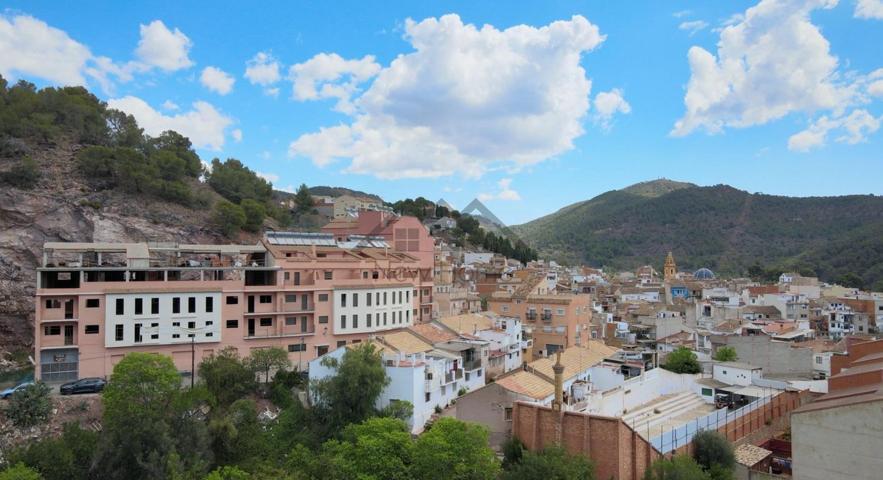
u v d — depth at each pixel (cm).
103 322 7700
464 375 7706
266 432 6450
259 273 9212
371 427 5356
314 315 9125
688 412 7262
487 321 9844
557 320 9931
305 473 5122
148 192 14100
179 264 9094
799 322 11938
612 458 4759
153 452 5328
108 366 7675
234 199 16838
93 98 16925
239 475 4931
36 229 12269
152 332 7931
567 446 4997
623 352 9538
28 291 11862
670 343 11100
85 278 7956
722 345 9781
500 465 4950
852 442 4159
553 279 15762
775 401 7044
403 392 6581
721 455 5538
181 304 8119
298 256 9675
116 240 12800
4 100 14575
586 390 6775
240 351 8500
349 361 6450
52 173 13225
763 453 5872
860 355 6631
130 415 5544
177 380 5962
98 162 13650
